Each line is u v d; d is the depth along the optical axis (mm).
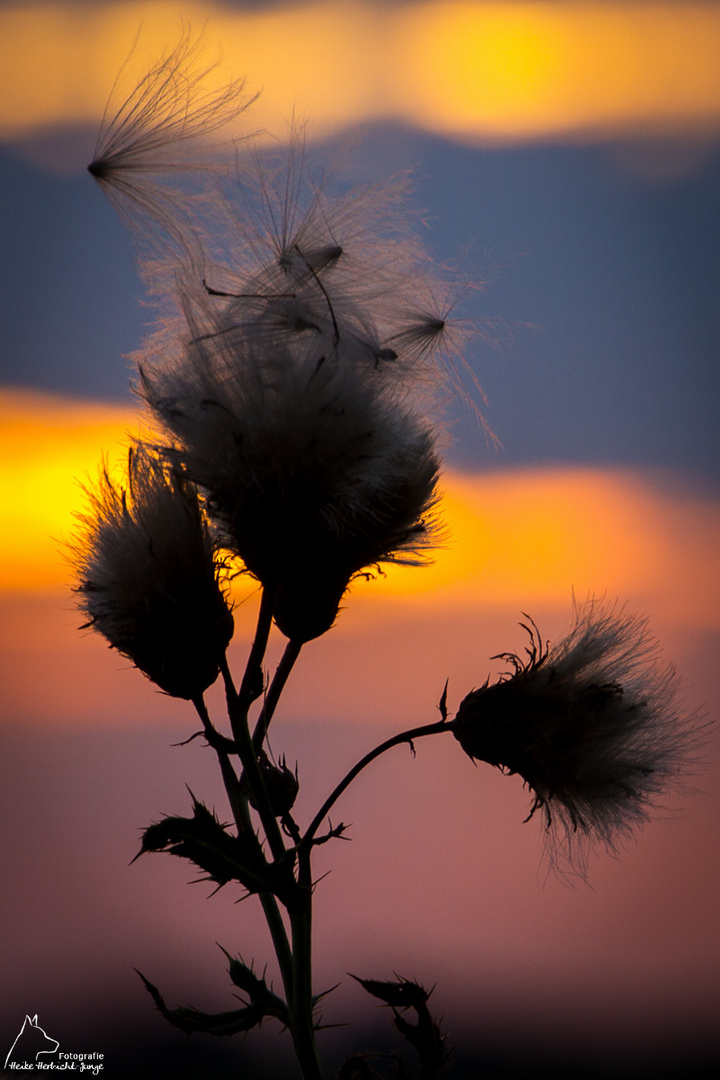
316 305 413
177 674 413
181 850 406
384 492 416
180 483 414
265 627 413
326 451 407
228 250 417
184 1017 415
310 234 418
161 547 413
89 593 417
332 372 409
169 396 410
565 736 417
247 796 417
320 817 414
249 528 409
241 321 412
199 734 415
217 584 416
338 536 416
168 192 416
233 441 406
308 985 411
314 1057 410
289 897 409
